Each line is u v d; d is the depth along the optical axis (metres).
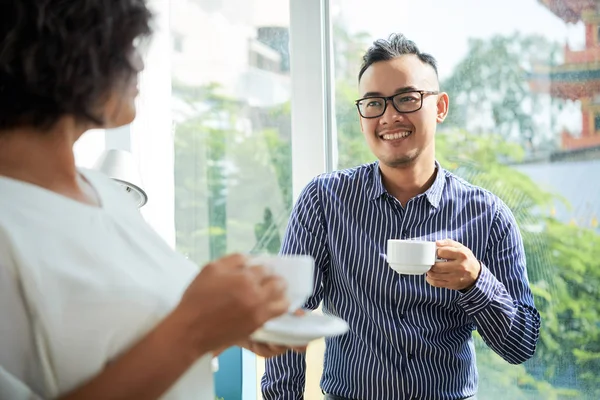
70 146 0.78
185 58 2.87
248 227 2.85
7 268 0.67
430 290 2.00
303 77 2.76
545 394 2.55
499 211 2.12
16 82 0.69
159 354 0.63
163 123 2.77
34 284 0.68
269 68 2.81
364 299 2.05
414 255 1.68
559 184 2.54
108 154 1.95
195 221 2.89
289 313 0.87
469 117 2.62
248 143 2.84
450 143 2.65
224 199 2.87
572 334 2.53
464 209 2.11
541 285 2.55
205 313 0.63
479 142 2.61
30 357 0.69
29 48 0.68
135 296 0.75
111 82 0.74
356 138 2.77
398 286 2.01
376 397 2.00
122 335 0.73
